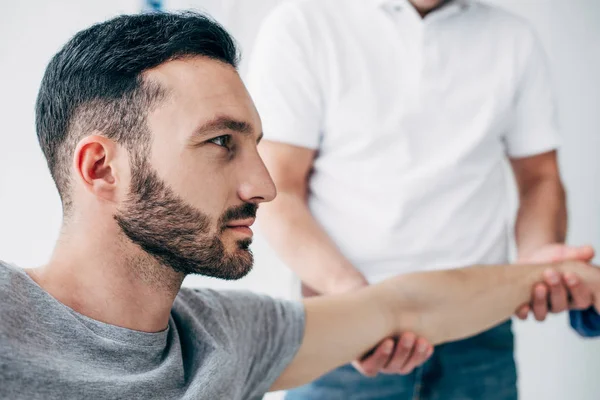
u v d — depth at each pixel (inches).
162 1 66.6
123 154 28.5
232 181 30.0
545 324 91.1
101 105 28.5
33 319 27.3
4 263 28.5
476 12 57.0
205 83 29.3
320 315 39.8
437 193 54.2
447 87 54.7
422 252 54.5
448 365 52.8
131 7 64.2
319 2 54.8
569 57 88.8
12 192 61.4
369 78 53.8
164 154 28.5
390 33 54.0
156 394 29.0
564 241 60.2
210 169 29.2
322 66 53.6
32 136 61.2
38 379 26.2
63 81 29.1
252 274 78.2
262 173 30.5
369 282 55.1
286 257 51.3
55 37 61.5
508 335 55.7
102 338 28.4
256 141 31.4
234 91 30.1
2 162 60.7
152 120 28.4
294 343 38.1
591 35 87.6
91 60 28.7
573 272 50.3
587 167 89.6
